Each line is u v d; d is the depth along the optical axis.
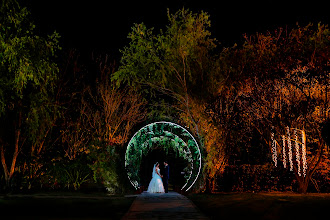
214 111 19.39
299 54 18.50
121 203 15.31
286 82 18.31
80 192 19.83
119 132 25.33
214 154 19.00
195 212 11.91
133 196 18.12
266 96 18.83
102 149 19.59
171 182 30.61
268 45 19.22
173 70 20.42
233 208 12.81
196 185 19.36
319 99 18.22
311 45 18.52
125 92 25.98
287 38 18.91
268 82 18.72
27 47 15.37
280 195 16.89
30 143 21.09
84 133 24.45
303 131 18.39
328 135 17.77
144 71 20.73
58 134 23.28
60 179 21.42
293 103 18.28
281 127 19.00
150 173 30.16
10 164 20.52
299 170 18.59
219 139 19.20
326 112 18.45
